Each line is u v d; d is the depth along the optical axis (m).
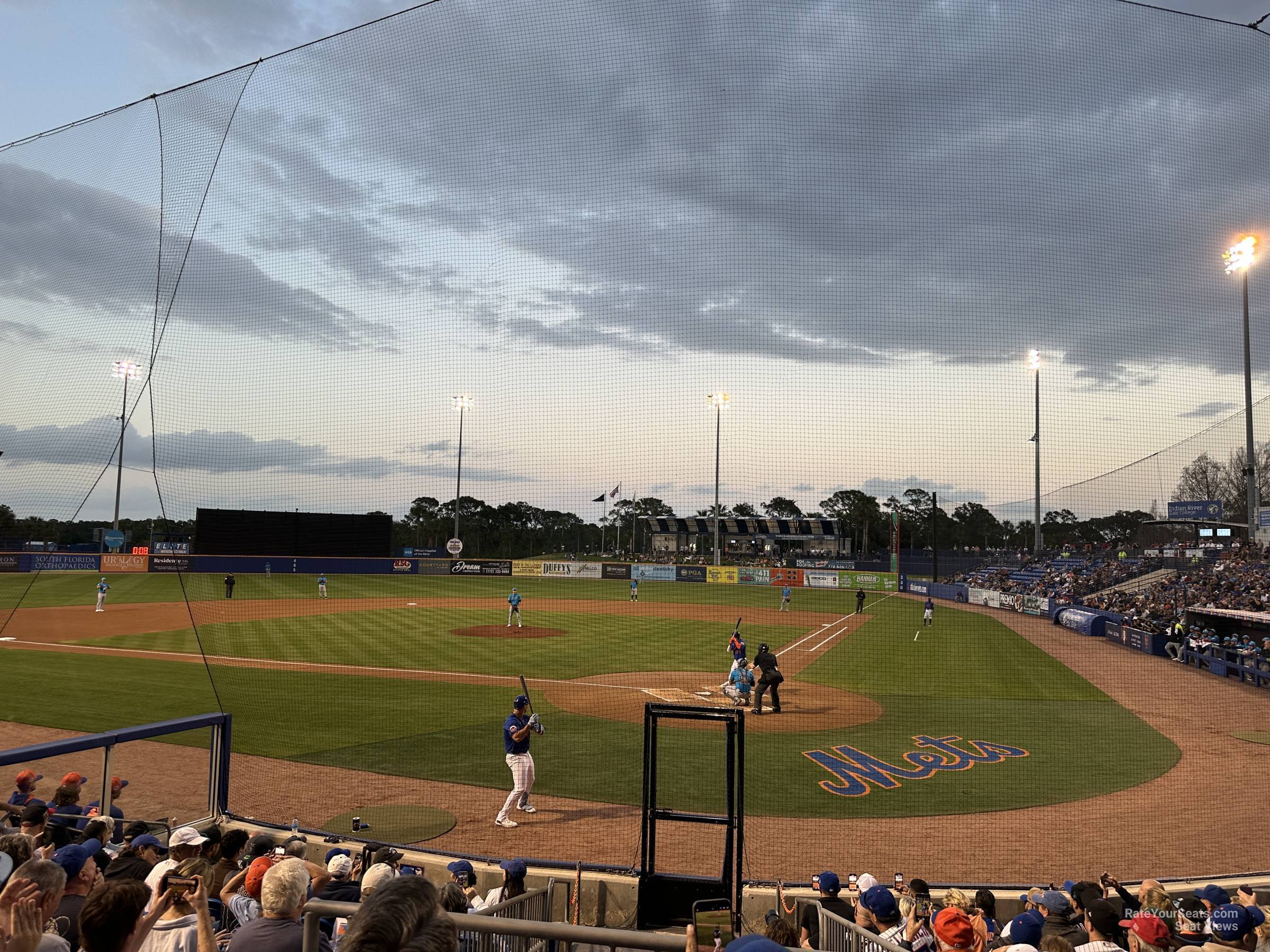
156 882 5.79
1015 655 28.86
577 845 10.83
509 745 11.70
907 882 8.97
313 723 17.30
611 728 17.28
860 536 63.94
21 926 2.89
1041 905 6.89
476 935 5.09
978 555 53.06
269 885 4.07
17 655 25.17
